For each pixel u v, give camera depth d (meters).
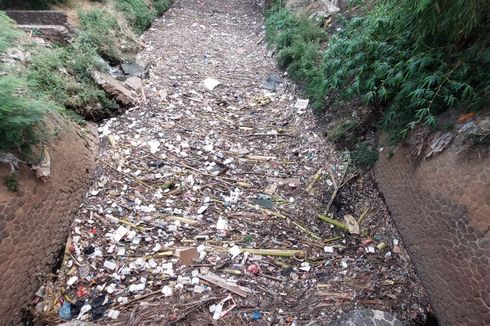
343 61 3.95
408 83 2.93
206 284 2.77
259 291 2.75
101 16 5.61
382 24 3.44
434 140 2.84
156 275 2.80
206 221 3.29
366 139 3.81
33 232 2.57
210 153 4.11
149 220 3.22
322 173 3.81
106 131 4.10
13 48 3.65
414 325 2.58
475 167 2.45
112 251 2.93
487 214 2.31
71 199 3.09
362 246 3.14
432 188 2.75
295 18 6.62
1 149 2.55
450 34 2.85
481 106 2.60
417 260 2.85
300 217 3.40
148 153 3.94
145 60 5.82
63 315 2.48
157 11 8.26
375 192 3.50
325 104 4.50
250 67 6.17
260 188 3.71
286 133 4.48
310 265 2.99
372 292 2.76
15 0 5.04
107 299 2.61
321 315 2.60
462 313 2.35
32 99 2.98
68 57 4.22
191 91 5.23
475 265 2.32
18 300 2.37
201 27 8.21
